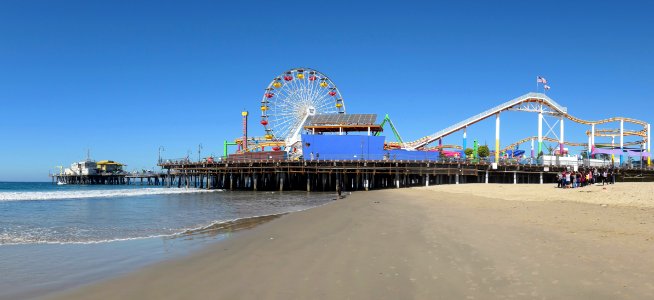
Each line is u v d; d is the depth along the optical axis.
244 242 13.20
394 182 64.94
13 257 11.48
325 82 85.62
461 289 7.16
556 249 10.05
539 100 71.06
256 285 7.88
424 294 6.97
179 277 8.78
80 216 24.25
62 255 11.73
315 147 66.50
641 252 9.50
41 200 39.91
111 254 11.80
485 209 21.70
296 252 10.99
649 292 6.70
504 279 7.66
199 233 16.20
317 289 7.46
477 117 72.38
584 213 17.55
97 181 135.88
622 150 87.31
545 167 66.75
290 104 84.56
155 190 67.19
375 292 7.17
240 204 34.38
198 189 71.88
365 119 73.56
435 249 10.63
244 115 87.38
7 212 26.83
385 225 16.12
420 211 21.86
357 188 60.94
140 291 7.83
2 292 8.01
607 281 7.32
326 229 15.54
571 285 7.17
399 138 82.00
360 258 9.89
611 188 30.86
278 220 19.53
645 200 21.62
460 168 62.56
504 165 64.81
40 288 8.25
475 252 10.05
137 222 20.86
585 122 85.31
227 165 66.12
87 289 8.11
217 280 8.37
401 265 9.03
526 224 14.74
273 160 61.72
